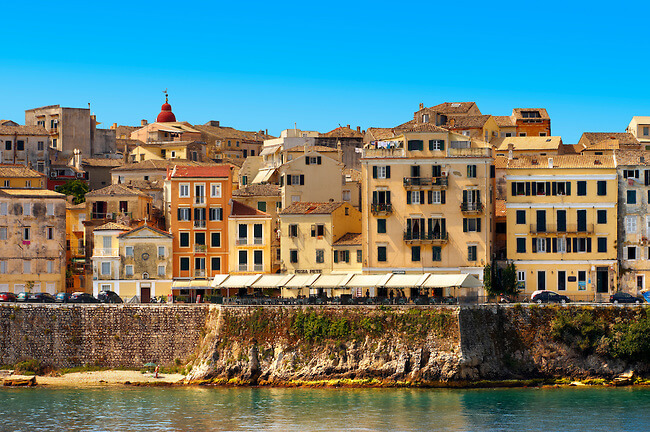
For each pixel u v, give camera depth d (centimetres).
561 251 17712
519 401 14388
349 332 15525
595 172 17712
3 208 18712
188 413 13875
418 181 17775
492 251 18025
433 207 17762
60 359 16425
